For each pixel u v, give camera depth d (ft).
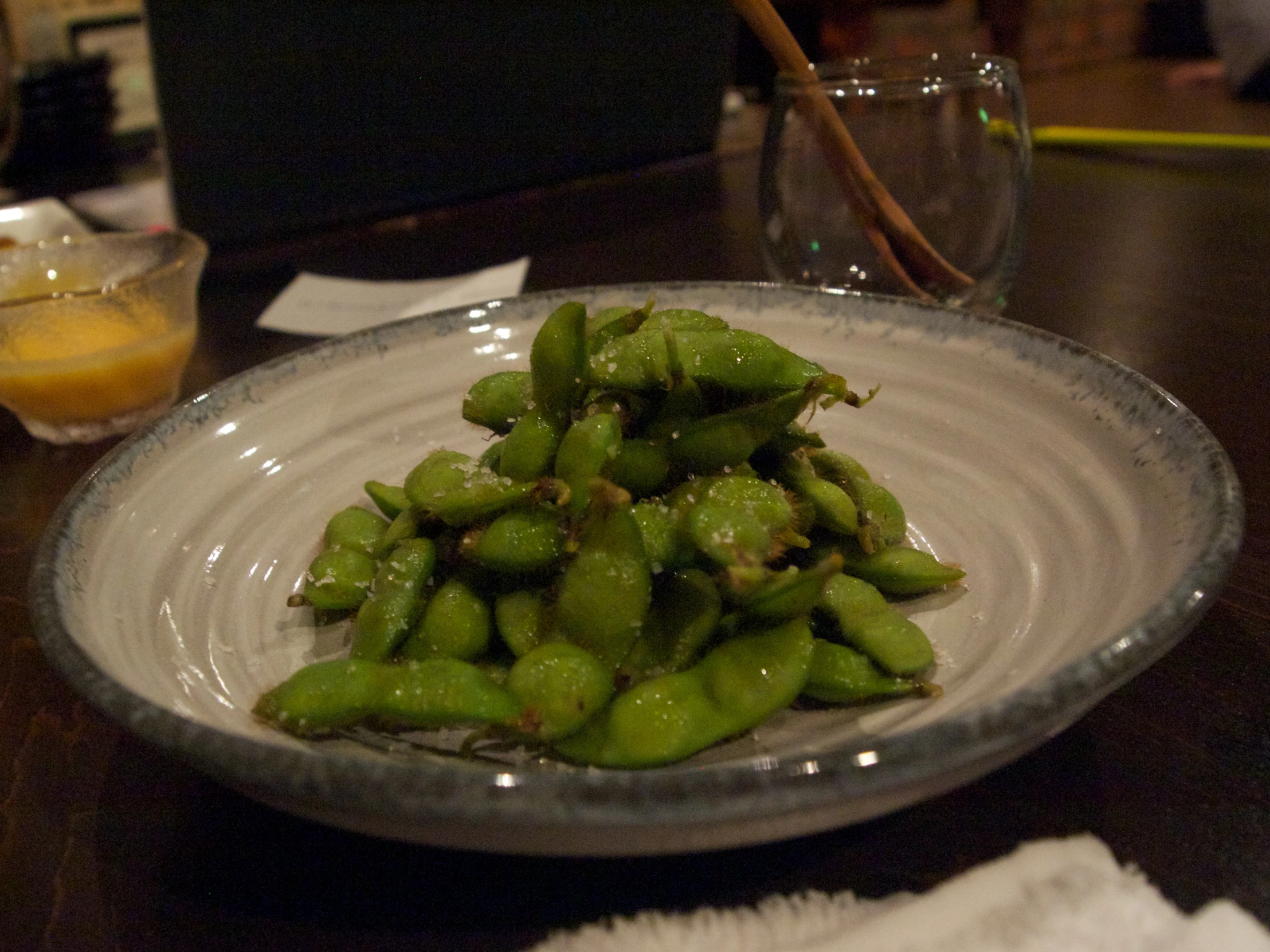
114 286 1.23
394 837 0.58
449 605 0.75
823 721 0.71
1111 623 0.66
